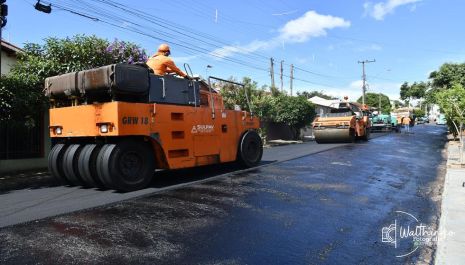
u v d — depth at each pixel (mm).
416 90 81250
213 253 4949
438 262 4805
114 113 8125
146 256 4812
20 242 5254
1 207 7375
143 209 6891
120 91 8234
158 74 9422
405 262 4875
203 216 6484
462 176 10672
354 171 11328
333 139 22078
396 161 13859
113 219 6289
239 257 4844
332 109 24078
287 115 27203
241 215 6574
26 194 8734
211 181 9523
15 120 11797
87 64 12836
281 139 28609
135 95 8633
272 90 28672
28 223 6090
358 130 23109
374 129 37688
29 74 11898
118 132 8086
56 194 8562
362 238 5680
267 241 5414
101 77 8227
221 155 10711
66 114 9164
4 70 13438
